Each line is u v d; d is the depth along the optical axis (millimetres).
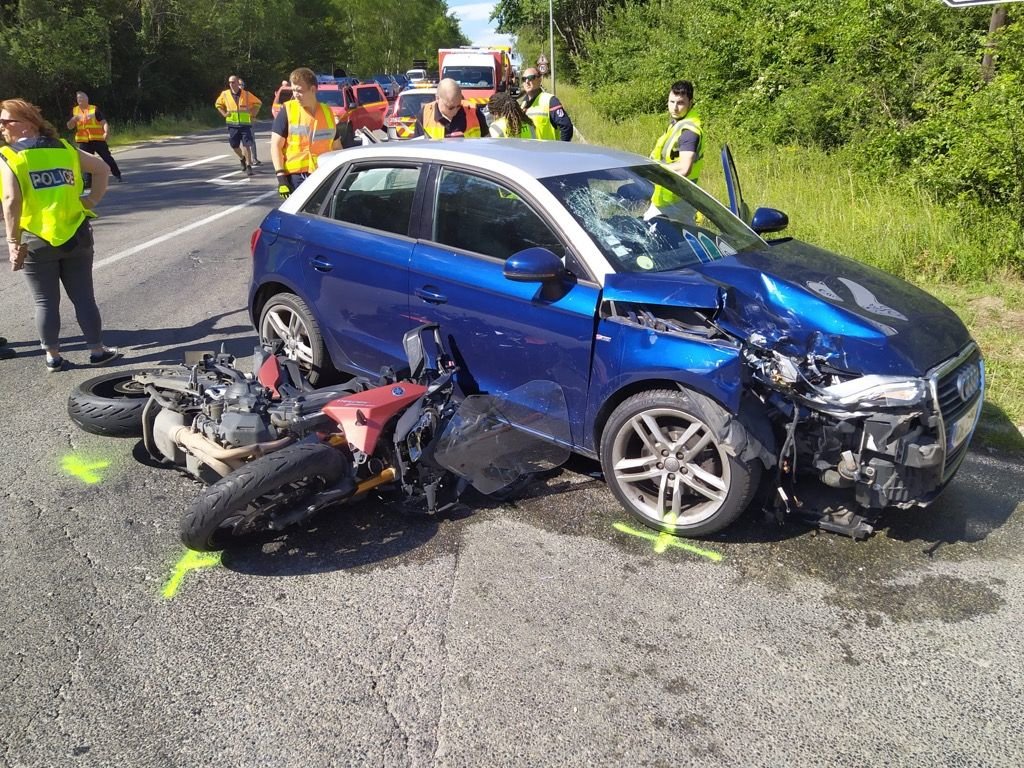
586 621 3201
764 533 3809
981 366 3832
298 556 3648
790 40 13430
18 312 7375
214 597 3359
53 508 4035
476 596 3357
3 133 5512
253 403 3688
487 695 2812
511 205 4145
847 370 3430
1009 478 4293
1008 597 3342
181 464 4008
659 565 3572
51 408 5258
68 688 2846
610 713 2732
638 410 3668
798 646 3061
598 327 3760
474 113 8930
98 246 10094
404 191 4590
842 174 10211
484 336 4164
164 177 17062
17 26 29875
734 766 2523
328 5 66312
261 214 12297
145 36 35406
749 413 3469
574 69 43031
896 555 3629
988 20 10023
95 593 3377
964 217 7617
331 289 4887
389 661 2980
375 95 25562
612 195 4238
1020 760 2543
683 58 19703
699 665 2961
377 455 3867
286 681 2883
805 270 4031
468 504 4090
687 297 3475
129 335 6730
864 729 2670
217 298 7812
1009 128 7184
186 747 2590
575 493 4191
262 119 40500
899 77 10516
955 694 2820
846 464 3414
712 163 12508
